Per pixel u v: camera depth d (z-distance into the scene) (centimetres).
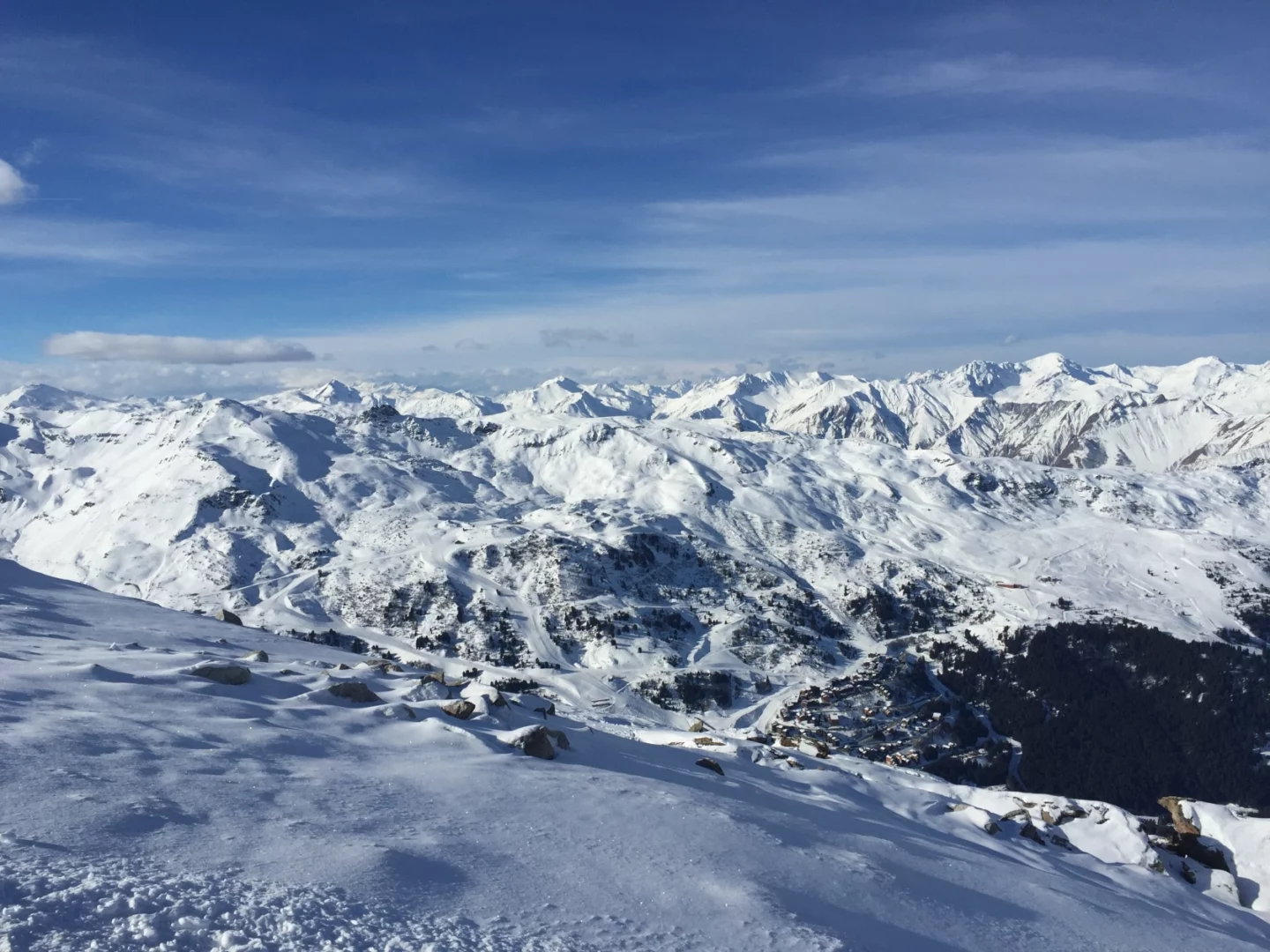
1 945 648
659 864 1238
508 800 1436
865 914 1266
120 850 922
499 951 846
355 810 1242
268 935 770
